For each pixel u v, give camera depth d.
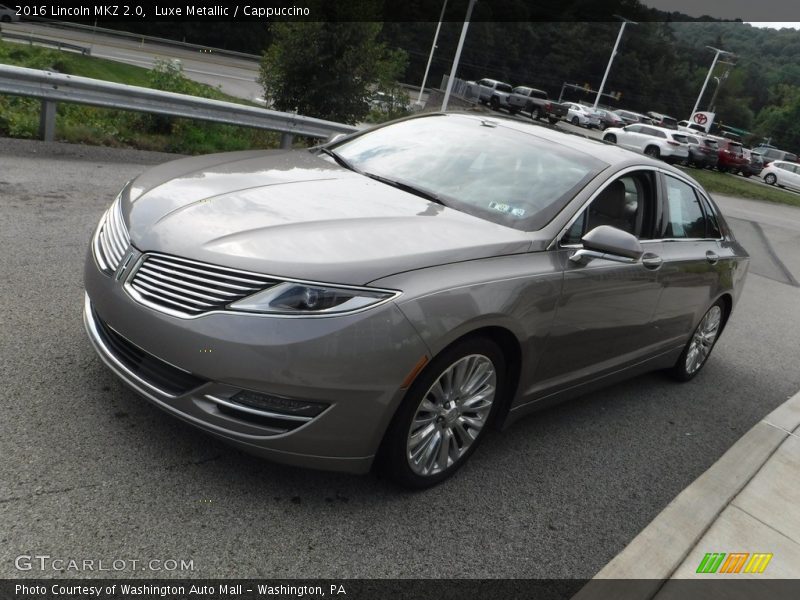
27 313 3.89
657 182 4.23
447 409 3.02
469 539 2.87
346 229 2.92
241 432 2.60
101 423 3.03
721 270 4.93
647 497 3.55
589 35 103.81
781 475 4.05
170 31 58.72
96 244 3.13
